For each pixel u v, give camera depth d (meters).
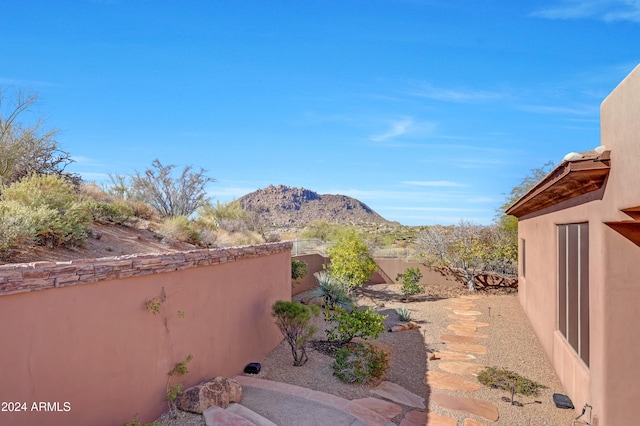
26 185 9.62
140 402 5.50
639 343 5.54
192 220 17.20
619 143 4.99
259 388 7.33
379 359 8.53
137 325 5.50
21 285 4.06
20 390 4.08
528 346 10.93
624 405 5.57
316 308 9.34
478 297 17.94
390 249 25.05
